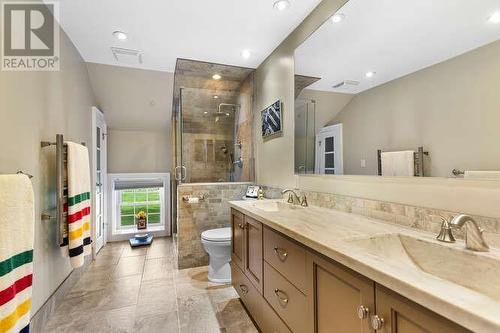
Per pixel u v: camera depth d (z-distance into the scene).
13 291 1.17
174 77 3.21
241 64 2.92
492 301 0.55
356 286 0.84
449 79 1.11
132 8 1.87
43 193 1.78
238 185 3.08
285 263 1.31
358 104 1.59
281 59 2.43
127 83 3.18
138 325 1.76
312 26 1.94
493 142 0.96
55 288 1.95
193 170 3.40
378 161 1.46
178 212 2.87
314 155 2.00
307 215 1.58
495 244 0.93
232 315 1.89
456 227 0.89
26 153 1.57
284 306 1.32
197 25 2.10
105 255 3.19
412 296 0.63
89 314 1.89
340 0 1.65
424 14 1.21
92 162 3.05
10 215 1.17
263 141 2.88
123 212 4.02
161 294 2.20
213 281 2.45
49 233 1.86
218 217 3.00
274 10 1.92
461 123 1.06
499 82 0.95
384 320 0.73
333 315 0.95
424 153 1.21
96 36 2.27
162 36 2.29
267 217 1.52
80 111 2.64
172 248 3.47
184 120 3.40
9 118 1.40
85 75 2.82
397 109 1.34
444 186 1.12
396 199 1.34
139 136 4.12
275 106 2.53
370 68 1.50
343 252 0.88
